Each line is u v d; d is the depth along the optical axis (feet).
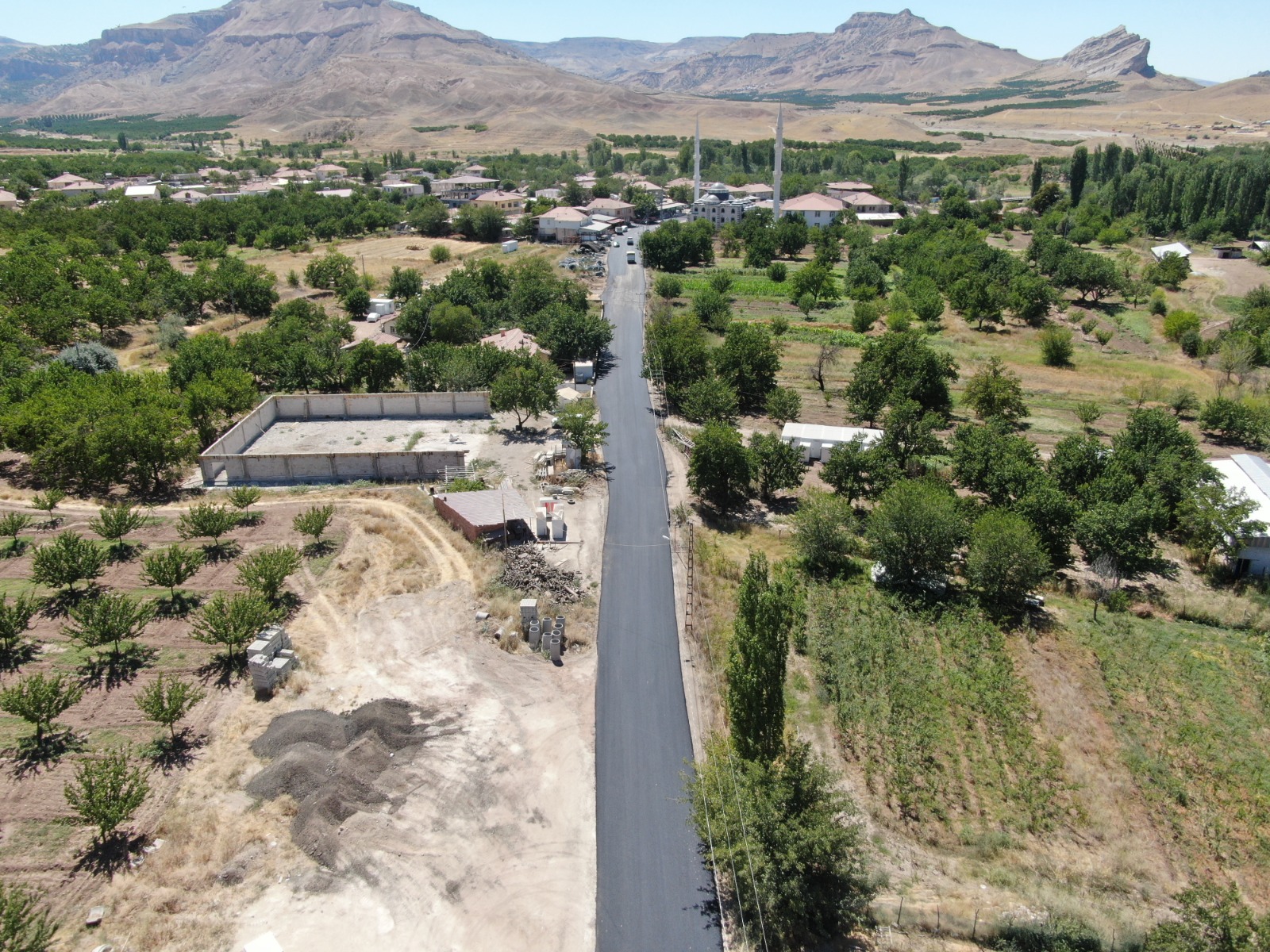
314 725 160.56
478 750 162.81
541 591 212.84
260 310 467.11
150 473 266.57
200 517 221.66
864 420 325.42
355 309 457.27
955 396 372.99
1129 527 228.43
